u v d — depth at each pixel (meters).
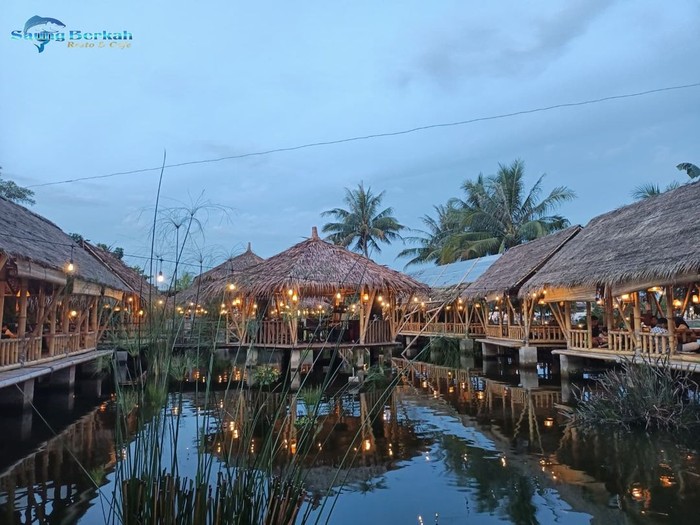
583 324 18.91
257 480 2.72
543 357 18.59
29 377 9.40
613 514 5.04
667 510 5.12
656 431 8.30
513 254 22.62
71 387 12.73
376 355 16.42
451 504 5.28
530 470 6.38
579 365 14.79
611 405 9.10
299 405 9.17
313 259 16.11
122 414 2.86
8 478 6.10
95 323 16.61
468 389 12.96
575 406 10.59
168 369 2.61
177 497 2.56
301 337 16.33
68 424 9.34
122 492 2.49
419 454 7.04
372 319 17.34
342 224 40.19
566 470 6.40
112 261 21.45
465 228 35.00
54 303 12.11
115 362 2.80
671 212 12.70
